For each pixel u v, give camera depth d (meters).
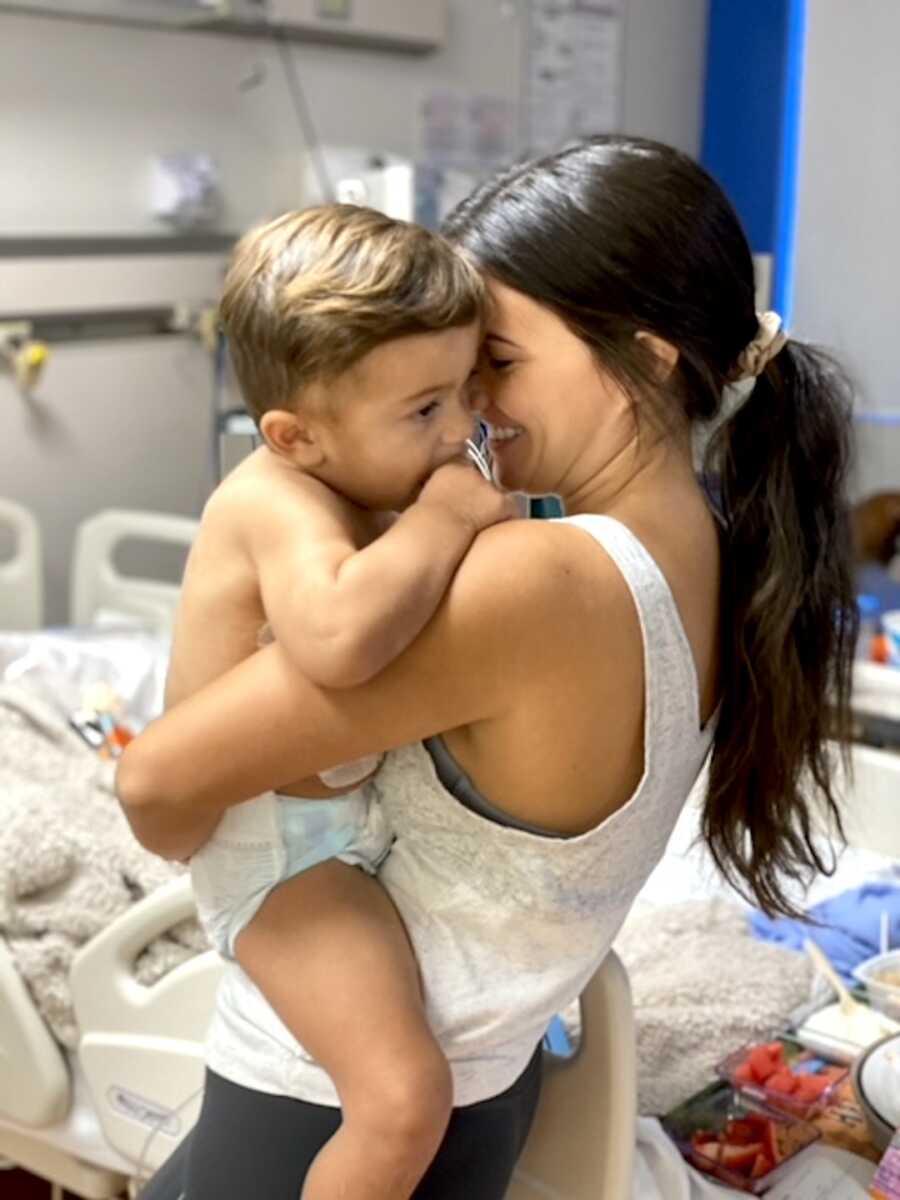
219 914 0.99
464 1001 0.97
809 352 1.08
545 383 0.98
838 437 1.08
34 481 2.90
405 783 0.98
